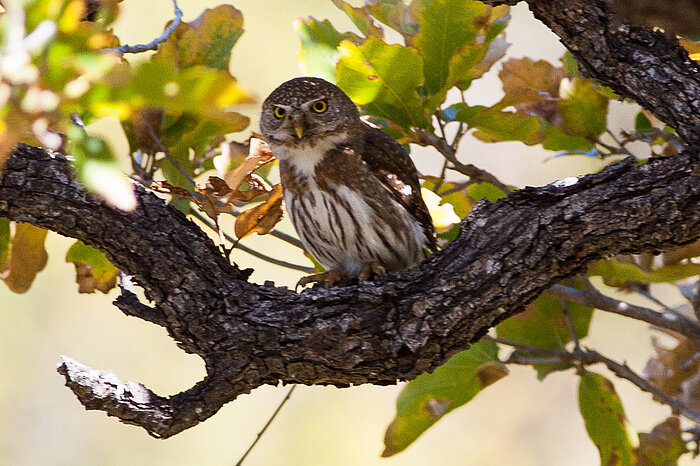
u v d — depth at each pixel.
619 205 6.49
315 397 17.19
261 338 7.01
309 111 8.61
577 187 6.70
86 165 3.41
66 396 16.67
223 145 8.09
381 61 7.99
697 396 9.82
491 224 6.95
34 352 16.53
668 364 9.93
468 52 8.17
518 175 18.69
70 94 3.18
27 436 16.36
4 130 3.18
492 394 18.34
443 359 7.05
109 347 16.67
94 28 3.50
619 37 6.33
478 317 6.91
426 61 8.19
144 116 8.54
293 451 16.75
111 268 8.95
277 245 16.00
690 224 6.35
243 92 3.19
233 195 7.84
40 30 3.23
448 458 17.75
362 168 8.66
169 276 7.02
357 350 6.96
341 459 16.84
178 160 8.82
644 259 8.70
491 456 17.97
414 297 6.97
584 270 6.87
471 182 8.68
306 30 8.80
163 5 16.70
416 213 8.84
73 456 16.33
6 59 3.19
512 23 18.45
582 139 9.25
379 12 8.71
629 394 17.03
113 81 3.16
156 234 7.02
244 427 16.89
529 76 9.43
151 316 7.10
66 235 7.00
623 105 17.36
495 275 6.83
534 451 17.94
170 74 3.16
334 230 8.70
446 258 7.06
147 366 16.59
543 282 6.82
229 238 8.97
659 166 6.43
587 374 9.16
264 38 17.06
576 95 8.95
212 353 7.07
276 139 8.78
